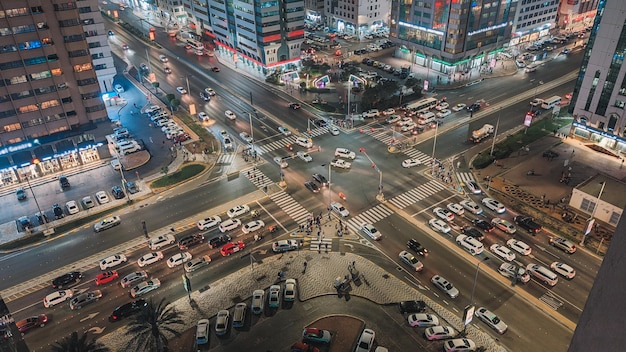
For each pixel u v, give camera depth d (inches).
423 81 5954.7
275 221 3489.2
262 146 4574.3
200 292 2859.3
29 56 3718.0
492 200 3567.9
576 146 4370.1
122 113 5305.1
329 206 3619.6
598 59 4050.2
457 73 6240.2
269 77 6092.5
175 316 2444.6
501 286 2849.4
